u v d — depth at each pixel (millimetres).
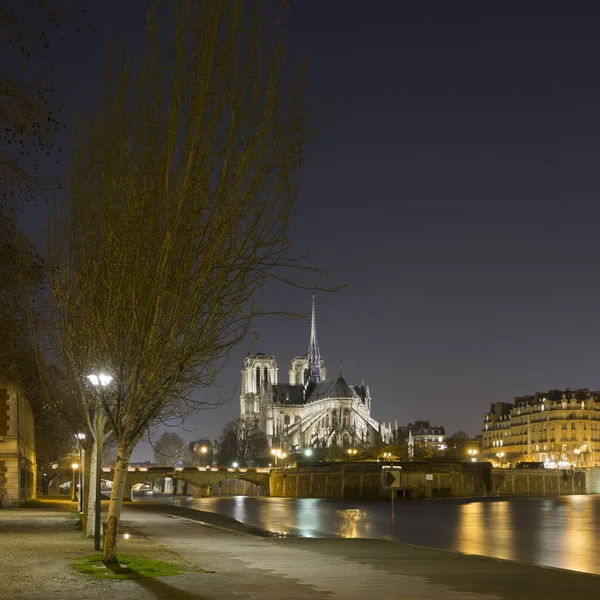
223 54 22203
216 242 22531
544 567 27703
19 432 72875
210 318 23219
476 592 21328
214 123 22422
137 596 19875
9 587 21297
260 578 23844
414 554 32375
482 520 103062
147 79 23281
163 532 45094
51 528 44594
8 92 14711
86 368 30312
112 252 23734
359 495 173500
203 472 186000
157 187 23203
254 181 22281
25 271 26094
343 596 20250
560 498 178750
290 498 176875
